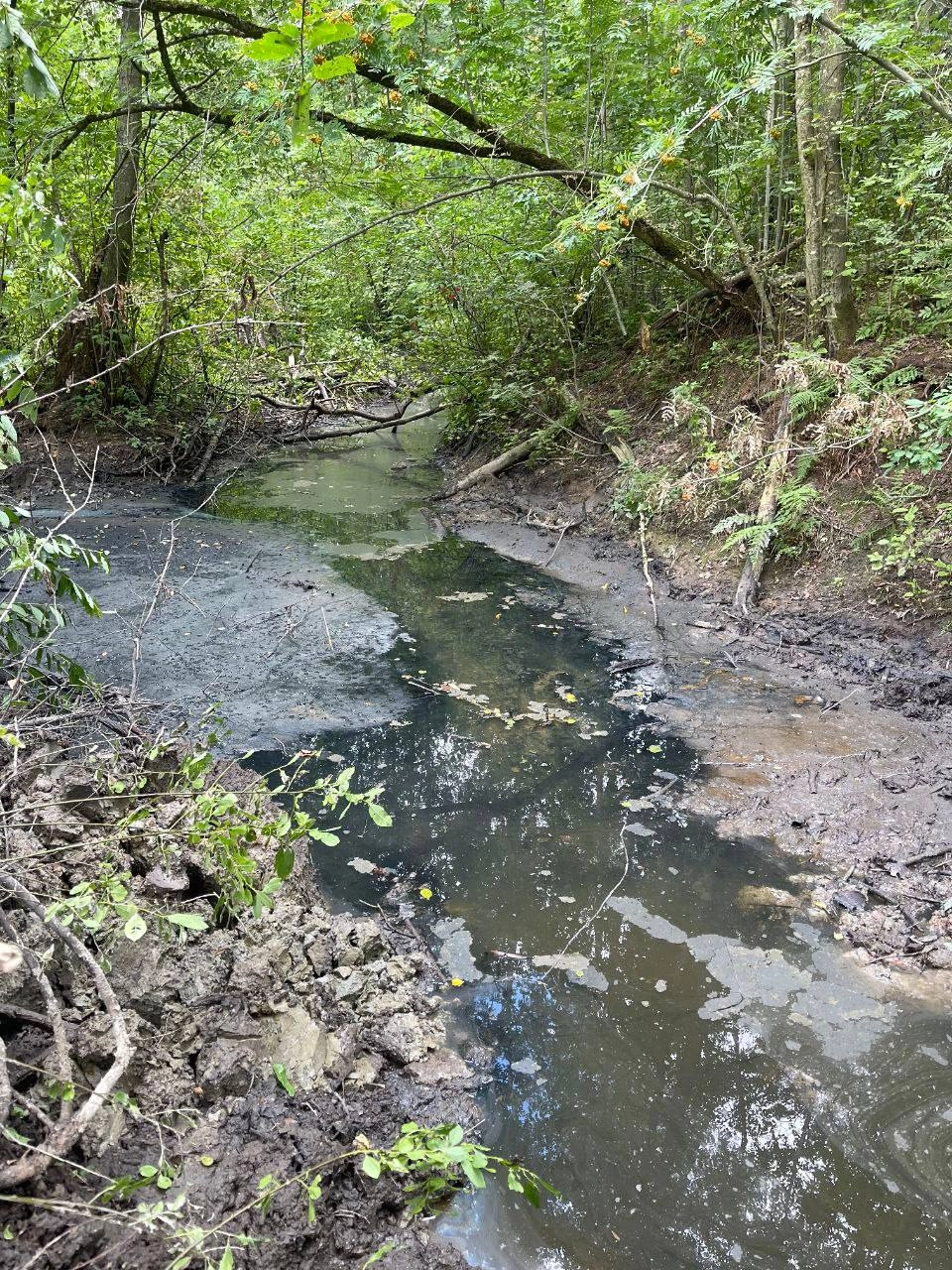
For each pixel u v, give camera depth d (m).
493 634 6.45
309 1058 2.63
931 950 3.37
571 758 4.77
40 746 3.57
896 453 5.86
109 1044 2.27
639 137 8.72
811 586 6.38
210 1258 1.90
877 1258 2.30
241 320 9.04
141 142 10.77
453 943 3.42
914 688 5.23
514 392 10.03
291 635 6.19
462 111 7.40
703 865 3.90
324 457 12.77
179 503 9.86
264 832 2.49
